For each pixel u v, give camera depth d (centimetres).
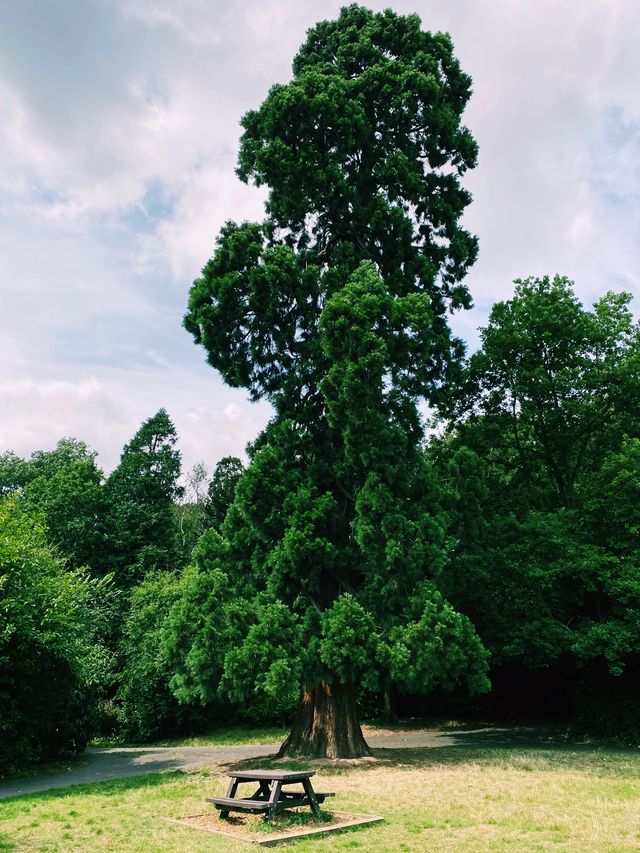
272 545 1509
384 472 1474
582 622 1875
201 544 1526
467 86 1944
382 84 1747
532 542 1867
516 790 1016
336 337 1477
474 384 2391
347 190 1681
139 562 3397
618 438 2273
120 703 2467
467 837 730
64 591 1584
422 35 1866
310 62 1928
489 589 1917
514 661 2156
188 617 1403
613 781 1091
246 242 1655
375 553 1405
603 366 2269
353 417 1442
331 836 745
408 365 1548
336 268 1627
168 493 3831
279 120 1698
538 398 2292
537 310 2284
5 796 1098
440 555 1396
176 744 2056
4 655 1445
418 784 1086
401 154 1705
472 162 1886
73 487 3650
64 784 1221
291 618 1358
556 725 2277
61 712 1642
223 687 1320
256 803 815
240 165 1839
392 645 1351
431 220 1852
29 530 1662
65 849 706
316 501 1464
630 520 1833
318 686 1496
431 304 1788
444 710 2661
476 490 1703
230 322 1645
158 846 709
